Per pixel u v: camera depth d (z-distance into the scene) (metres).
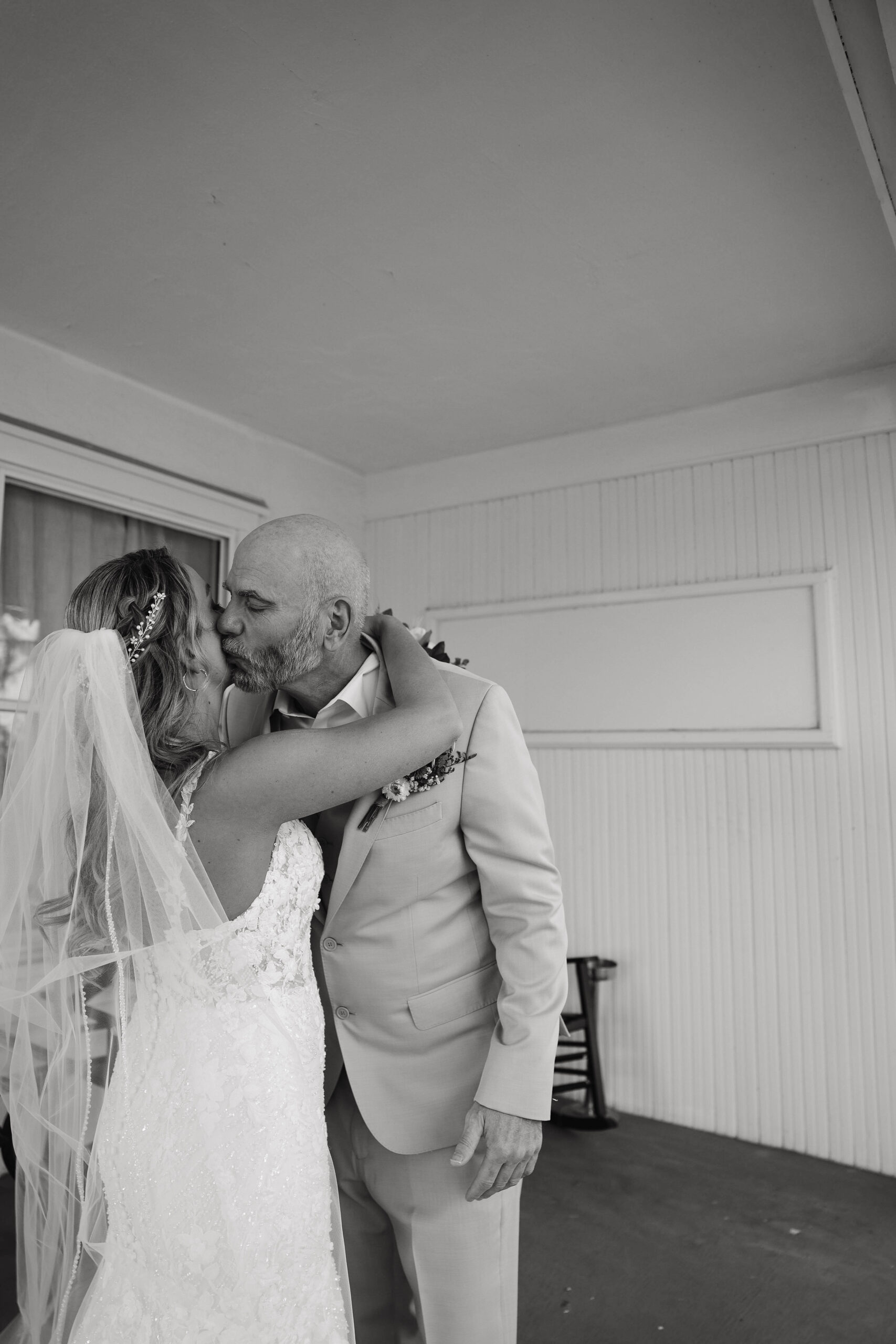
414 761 1.34
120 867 1.23
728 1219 2.87
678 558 3.81
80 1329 1.19
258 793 1.25
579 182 2.30
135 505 3.47
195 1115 1.19
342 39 1.83
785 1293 2.45
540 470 4.15
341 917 1.51
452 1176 1.48
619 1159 3.32
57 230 2.50
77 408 3.27
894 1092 3.24
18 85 1.96
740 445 3.68
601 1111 3.61
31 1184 1.32
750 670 3.62
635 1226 2.82
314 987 1.36
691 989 3.67
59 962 1.27
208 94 1.99
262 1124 1.20
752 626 3.63
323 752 1.28
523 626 4.17
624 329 3.10
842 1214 2.91
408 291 2.84
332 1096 1.61
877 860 3.34
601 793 3.94
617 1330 2.28
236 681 1.45
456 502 4.39
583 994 3.69
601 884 3.91
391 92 1.98
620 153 2.19
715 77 1.93
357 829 1.47
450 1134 1.48
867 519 3.44
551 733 4.05
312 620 1.40
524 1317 2.33
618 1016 3.82
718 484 3.74
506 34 1.82
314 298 2.88
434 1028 1.49
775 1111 3.46
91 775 1.26
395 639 1.59
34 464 3.10
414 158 2.21
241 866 1.27
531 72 1.92
